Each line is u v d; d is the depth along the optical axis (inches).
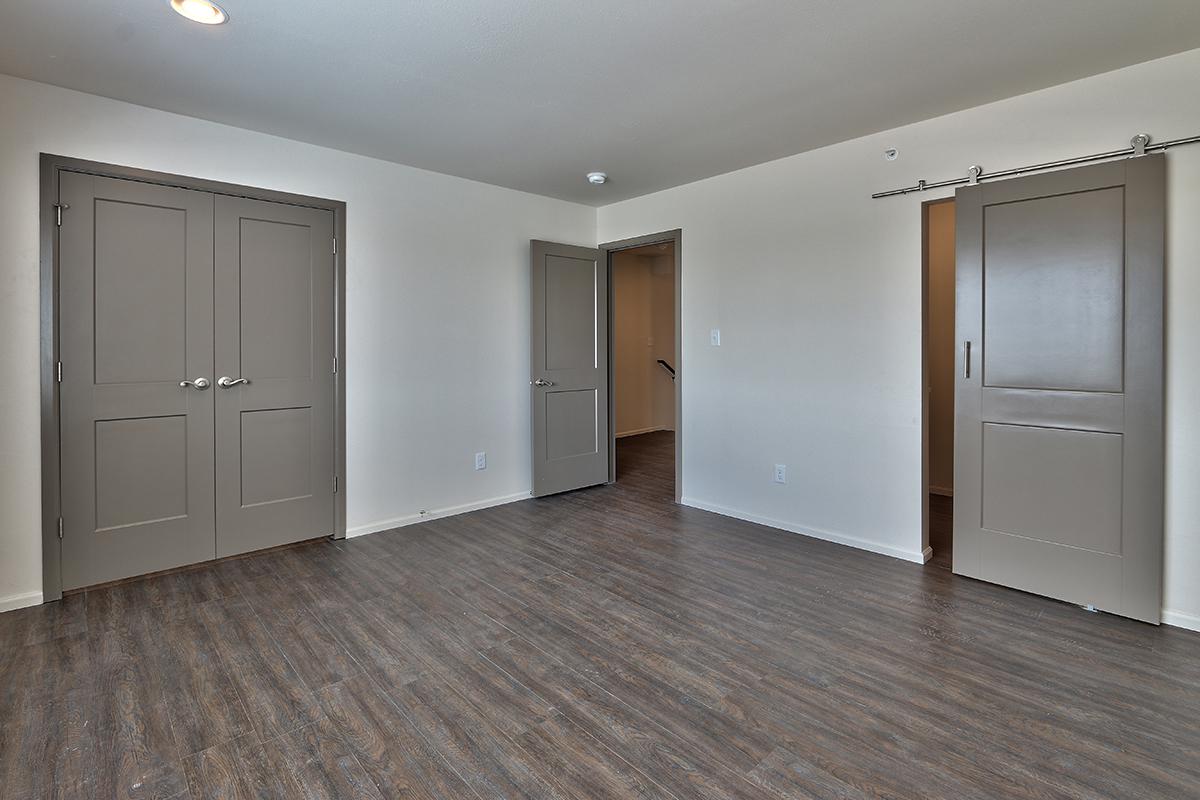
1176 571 102.5
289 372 142.3
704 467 177.9
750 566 132.4
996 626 103.3
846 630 102.2
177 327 127.1
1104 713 78.5
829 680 86.8
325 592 118.3
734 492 170.2
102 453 119.6
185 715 78.7
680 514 173.8
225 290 132.7
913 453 134.2
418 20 89.0
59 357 114.2
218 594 117.0
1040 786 65.6
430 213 165.2
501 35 93.6
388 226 157.0
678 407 184.4
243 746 72.8
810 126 132.3
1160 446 101.5
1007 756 70.4
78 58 100.7
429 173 164.6
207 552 132.7
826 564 133.4
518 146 145.2
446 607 111.5
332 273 147.9
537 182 176.1
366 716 78.7
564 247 193.2
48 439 112.9
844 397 145.1
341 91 113.8
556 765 69.5
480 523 165.0
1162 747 71.8
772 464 160.6
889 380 137.1
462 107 121.5
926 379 132.6
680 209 180.5
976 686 85.0
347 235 149.8
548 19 89.0
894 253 134.8
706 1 84.1
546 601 114.3
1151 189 100.5
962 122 123.3
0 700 81.7
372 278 154.6
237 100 118.0
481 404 178.9
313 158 143.7
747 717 78.3
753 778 67.2
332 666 90.8
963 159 123.4
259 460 139.0
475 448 177.9
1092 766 68.7
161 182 123.4
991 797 64.1
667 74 107.0
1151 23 89.9
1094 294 106.8
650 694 83.6
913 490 134.6
